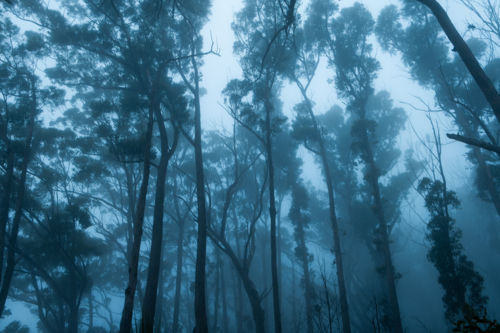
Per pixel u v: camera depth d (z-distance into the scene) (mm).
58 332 21438
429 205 16562
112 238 27312
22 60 20359
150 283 14188
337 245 18781
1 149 19562
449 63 22922
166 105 19391
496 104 6840
